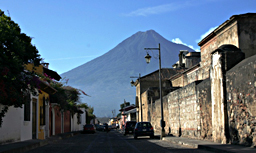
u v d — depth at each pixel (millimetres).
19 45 14000
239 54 16469
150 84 52406
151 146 17453
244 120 14281
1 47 13617
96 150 15484
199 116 20234
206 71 26891
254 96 13344
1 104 15906
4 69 12492
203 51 27656
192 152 13586
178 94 25844
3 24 14008
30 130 21844
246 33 20359
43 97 26359
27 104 21125
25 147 15695
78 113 60906
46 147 17922
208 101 18688
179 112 25500
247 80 13984
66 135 32594
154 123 38031
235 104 15195
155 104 37219
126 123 38125
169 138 22641
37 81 16031
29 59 15664
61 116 39812
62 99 32656
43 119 26219
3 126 16672
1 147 14727
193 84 21516
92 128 48219
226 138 15930
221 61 16453
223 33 22547
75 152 14562
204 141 18297
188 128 22812
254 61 13344
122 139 27188
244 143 14258
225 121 16109
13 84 14375
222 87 16344
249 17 20375
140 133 27078
